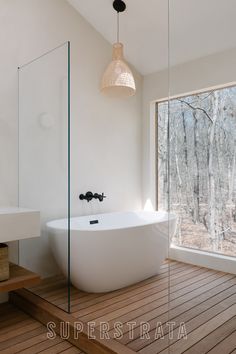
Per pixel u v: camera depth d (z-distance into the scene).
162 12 2.92
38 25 2.87
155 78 3.50
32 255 2.60
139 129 3.71
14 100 2.68
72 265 2.41
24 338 1.97
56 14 3.02
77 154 3.19
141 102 3.69
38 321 2.21
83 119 3.26
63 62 2.28
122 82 3.12
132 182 3.65
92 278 2.45
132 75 3.29
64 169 2.34
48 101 2.42
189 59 3.02
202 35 2.80
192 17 2.78
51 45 2.97
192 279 2.46
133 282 2.66
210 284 2.31
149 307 2.19
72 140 3.15
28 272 2.30
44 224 2.54
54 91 2.37
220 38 2.68
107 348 1.68
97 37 3.43
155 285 2.58
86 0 3.08
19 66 2.71
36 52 2.84
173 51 3.13
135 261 2.62
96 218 3.28
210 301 2.12
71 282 2.52
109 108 3.49
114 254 2.48
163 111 3.48
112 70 3.15
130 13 3.08
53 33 2.99
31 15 2.81
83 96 3.27
